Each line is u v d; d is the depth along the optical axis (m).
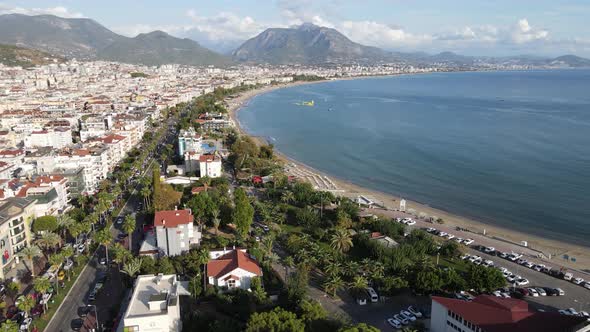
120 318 128.25
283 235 190.62
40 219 178.88
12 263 160.75
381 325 128.88
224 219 198.50
